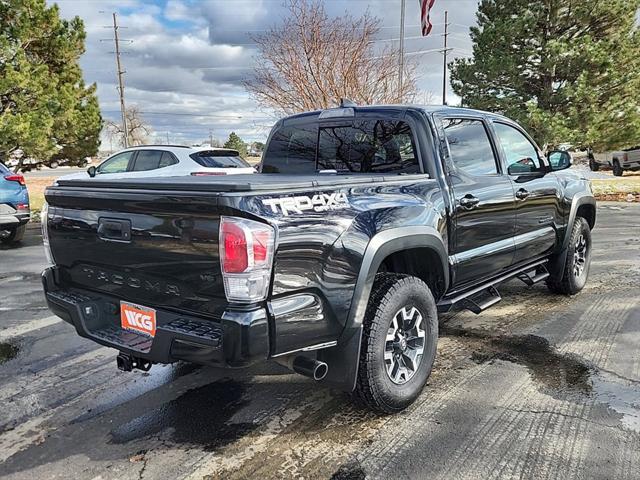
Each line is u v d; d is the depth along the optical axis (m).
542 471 2.47
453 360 3.82
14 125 12.70
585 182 5.53
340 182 2.77
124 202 2.61
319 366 2.53
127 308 2.84
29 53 15.05
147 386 3.53
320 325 2.55
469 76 15.75
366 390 2.89
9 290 6.05
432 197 3.31
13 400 3.34
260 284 2.28
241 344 2.24
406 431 2.87
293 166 4.35
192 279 2.44
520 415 3.00
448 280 3.48
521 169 4.39
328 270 2.56
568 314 4.82
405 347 3.10
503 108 15.33
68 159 16.91
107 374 3.73
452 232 3.48
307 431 2.91
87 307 2.93
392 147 3.65
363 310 2.73
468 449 2.67
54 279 3.22
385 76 12.92
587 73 14.24
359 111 3.84
